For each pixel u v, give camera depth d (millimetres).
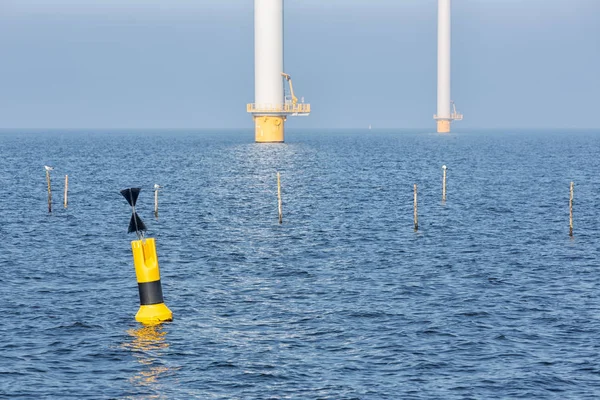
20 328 62938
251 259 94812
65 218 132875
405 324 64500
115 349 58031
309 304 71438
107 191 181625
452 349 58031
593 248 102875
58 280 81375
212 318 66500
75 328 63000
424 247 103812
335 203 157250
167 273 86062
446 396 49562
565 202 159125
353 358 56219
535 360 55625
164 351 57656
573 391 50281
